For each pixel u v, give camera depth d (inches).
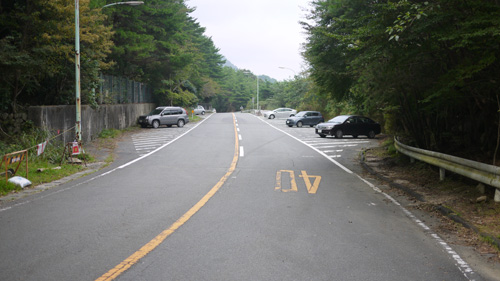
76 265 181.3
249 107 4052.7
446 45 357.1
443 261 194.5
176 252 199.9
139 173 477.1
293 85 2156.7
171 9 1478.8
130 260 187.9
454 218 274.7
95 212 283.7
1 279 164.9
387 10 343.3
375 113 891.4
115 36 1232.8
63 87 805.9
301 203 320.8
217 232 235.5
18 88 714.8
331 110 1563.7
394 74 442.9
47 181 419.8
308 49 612.7
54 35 649.0
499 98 395.9
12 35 664.4
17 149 536.4
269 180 432.8
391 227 256.1
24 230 237.8
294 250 205.2
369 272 177.5
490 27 275.6
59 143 634.2
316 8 590.6
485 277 175.6
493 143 476.7
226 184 404.5
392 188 399.5
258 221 261.6
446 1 309.6
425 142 581.9
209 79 2556.6
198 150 725.3
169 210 290.4
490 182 301.7
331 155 677.9
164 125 1421.0
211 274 171.9
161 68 1635.1
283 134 1095.6
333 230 244.4
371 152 712.4
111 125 1058.1
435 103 425.4
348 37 401.7
